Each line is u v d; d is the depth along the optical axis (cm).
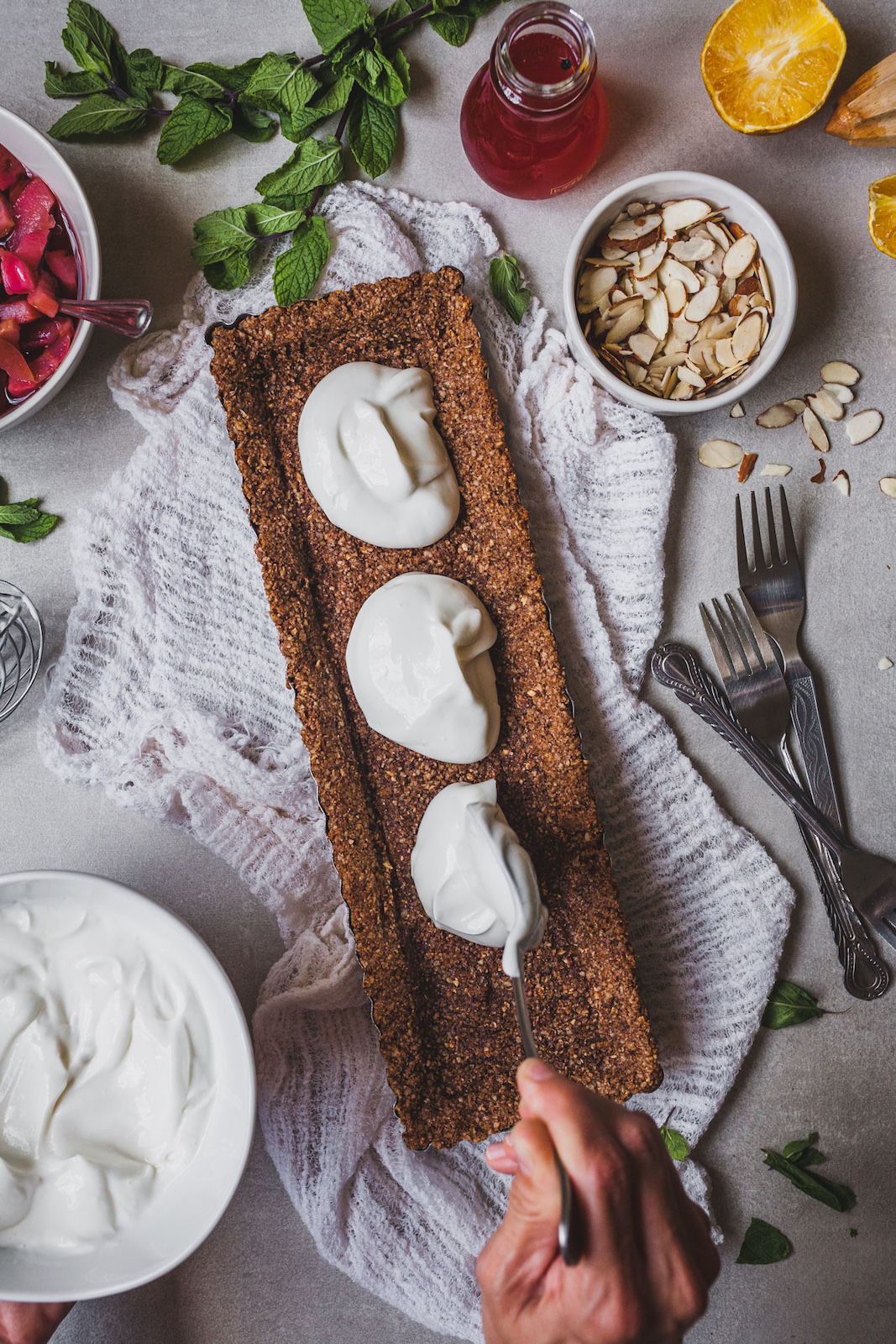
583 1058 64
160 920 62
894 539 69
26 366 64
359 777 65
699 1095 68
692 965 68
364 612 64
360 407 63
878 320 69
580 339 65
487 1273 54
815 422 69
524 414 68
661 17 69
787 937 69
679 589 69
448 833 62
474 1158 68
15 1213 62
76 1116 63
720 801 69
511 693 65
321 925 68
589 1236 52
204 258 67
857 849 68
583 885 64
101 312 63
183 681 68
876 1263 68
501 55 62
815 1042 69
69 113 67
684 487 69
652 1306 52
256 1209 68
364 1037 67
